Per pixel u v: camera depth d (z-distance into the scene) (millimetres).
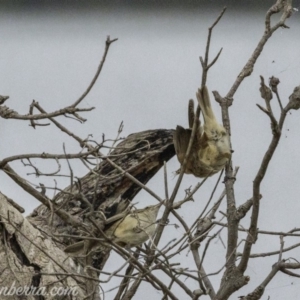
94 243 10359
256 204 9234
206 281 10523
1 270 10453
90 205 9953
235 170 10430
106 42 9688
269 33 10625
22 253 10758
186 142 10438
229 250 9758
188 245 9547
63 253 11266
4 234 10633
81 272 11156
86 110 9891
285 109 8641
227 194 10109
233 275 9617
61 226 12078
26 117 10125
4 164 10297
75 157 10102
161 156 12883
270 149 8820
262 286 9711
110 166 12727
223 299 9633
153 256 9633
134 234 10164
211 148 10297
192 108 10391
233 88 10805
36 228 11633
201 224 10883
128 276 9578
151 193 10461
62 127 10414
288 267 9734
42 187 10242
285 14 10516
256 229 9406
